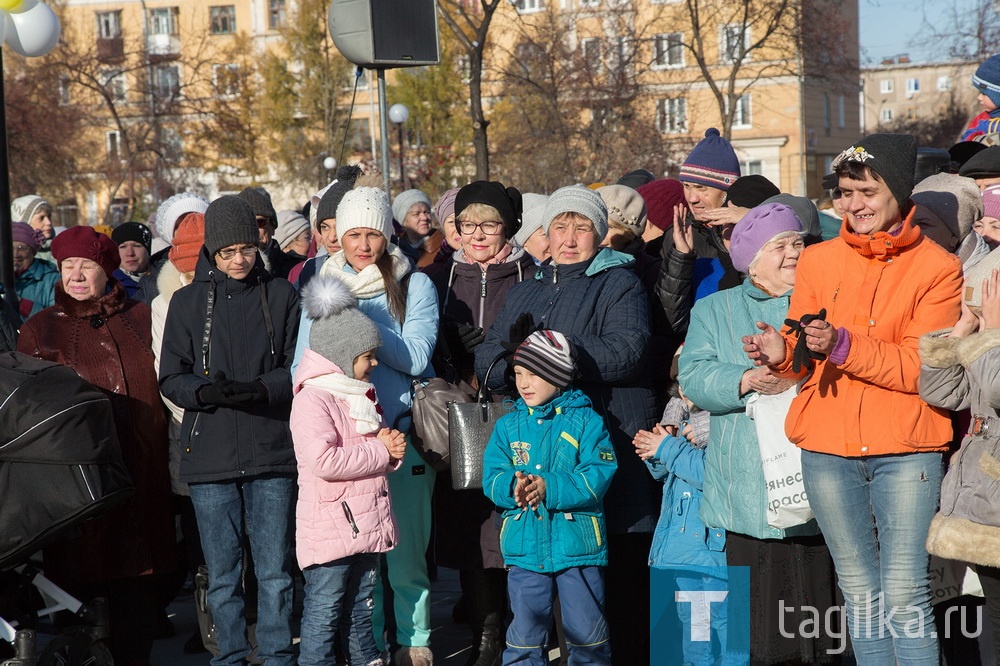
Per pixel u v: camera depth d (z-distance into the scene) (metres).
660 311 4.82
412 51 6.12
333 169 30.95
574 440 4.30
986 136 6.43
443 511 4.85
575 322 4.62
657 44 31.05
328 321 4.44
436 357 5.04
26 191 33.56
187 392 4.60
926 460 3.60
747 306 4.18
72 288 5.02
